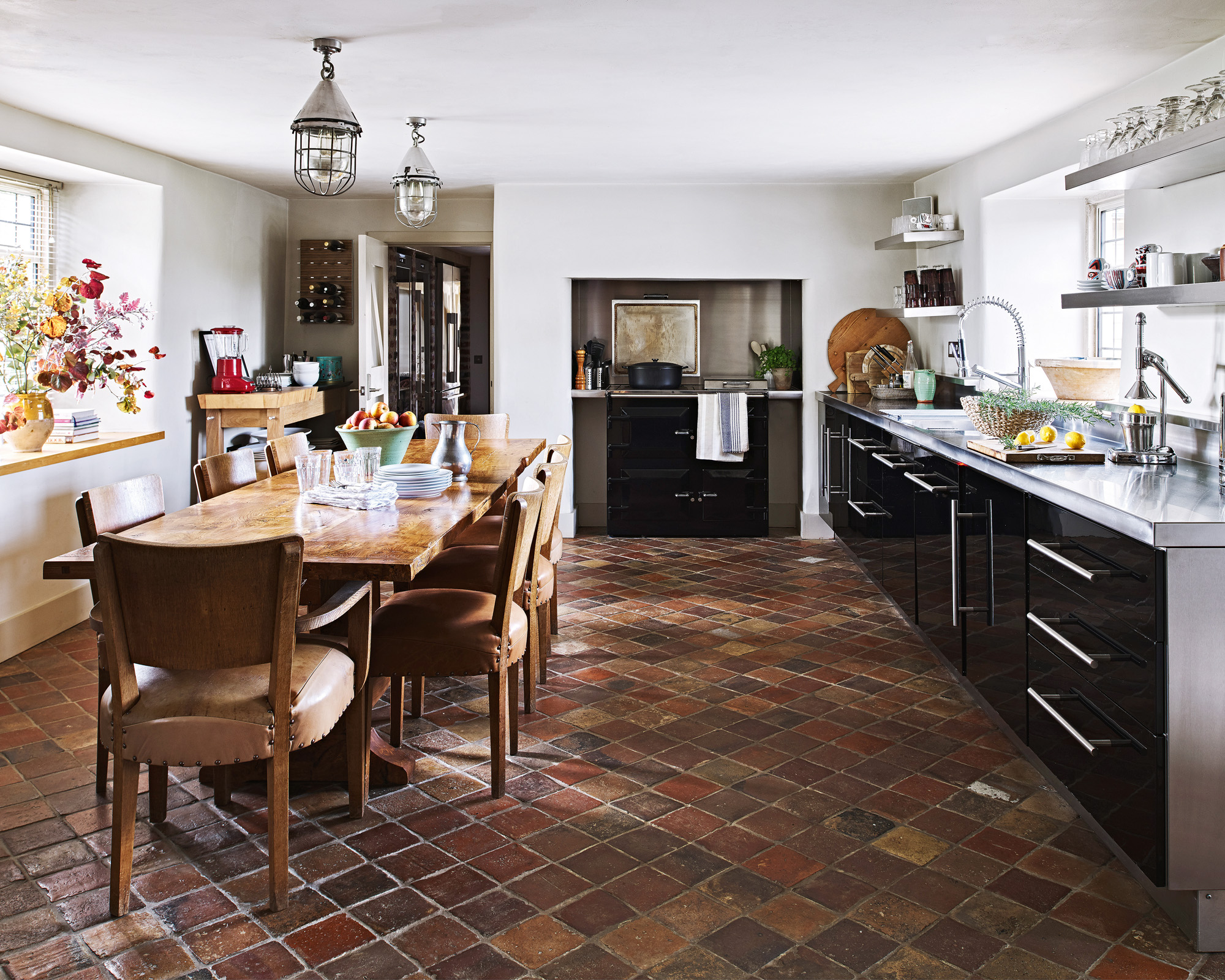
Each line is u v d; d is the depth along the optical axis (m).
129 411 4.64
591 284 7.10
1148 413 3.14
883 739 3.24
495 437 5.36
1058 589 2.67
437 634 2.81
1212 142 2.47
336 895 2.31
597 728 3.35
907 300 5.82
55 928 2.18
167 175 5.36
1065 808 2.75
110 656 2.17
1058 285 5.14
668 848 2.54
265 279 6.74
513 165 5.75
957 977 2.00
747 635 4.44
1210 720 2.08
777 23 3.09
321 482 3.28
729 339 7.11
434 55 3.42
